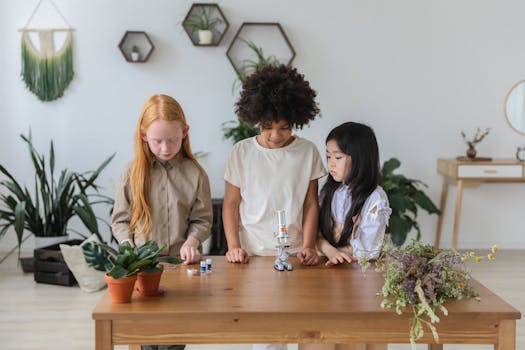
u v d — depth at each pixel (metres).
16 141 4.90
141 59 4.87
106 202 4.50
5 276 4.19
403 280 1.55
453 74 5.01
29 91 4.86
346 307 1.52
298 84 2.03
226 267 1.93
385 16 4.93
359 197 2.02
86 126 4.91
